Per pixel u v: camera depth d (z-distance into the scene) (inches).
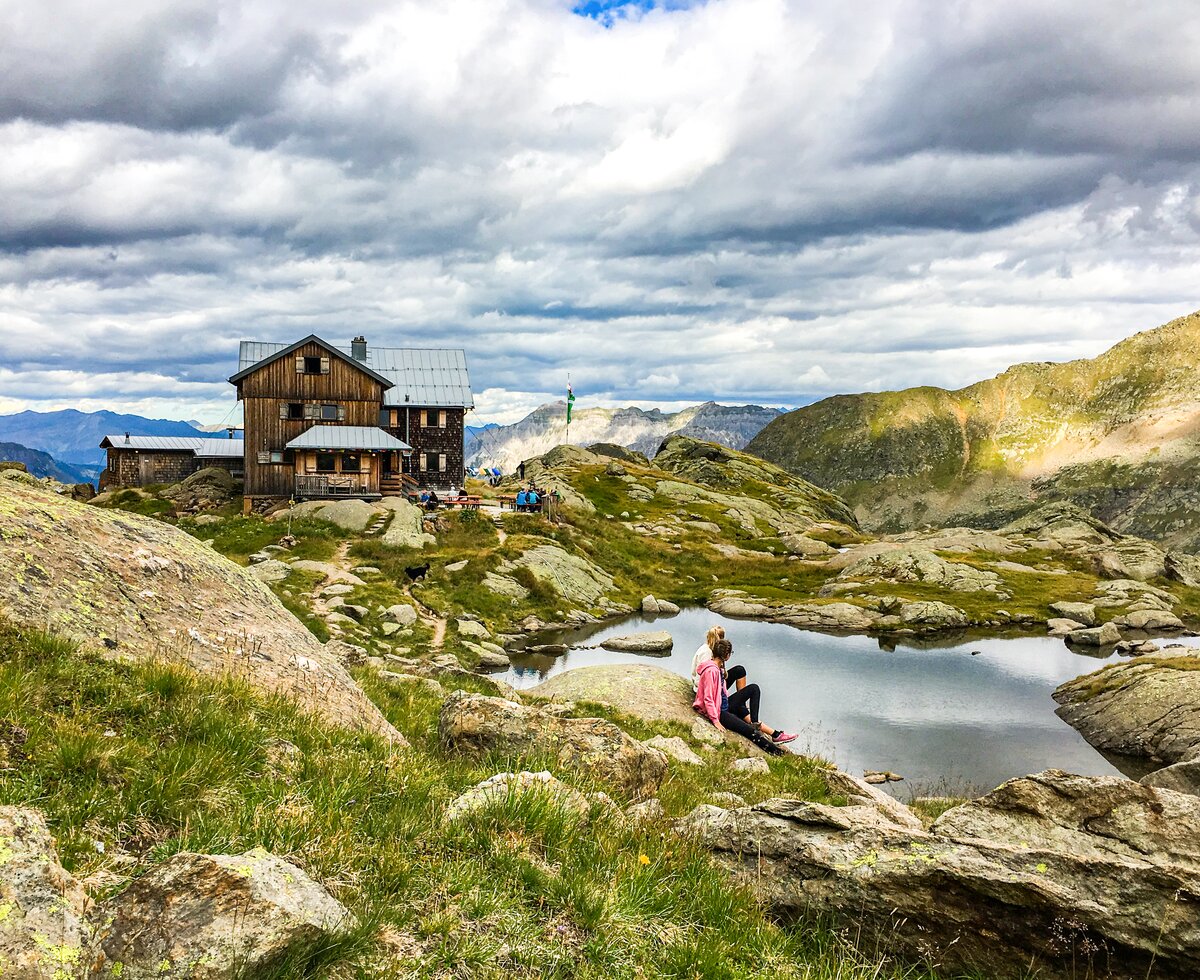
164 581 411.5
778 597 2549.2
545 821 296.2
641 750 416.8
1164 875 244.2
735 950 253.6
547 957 225.0
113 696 287.4
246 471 2802.7
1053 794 303.6
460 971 210.4
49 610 324.8
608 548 2903.5
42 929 160.7
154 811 240.7
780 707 1403.8
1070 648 2022.6
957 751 1194.6
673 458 6077.8
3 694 256.8
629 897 260.8
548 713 442.6
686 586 2763.3
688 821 350.6
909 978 257.8
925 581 2748.5
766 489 5364.2
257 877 191.2
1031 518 4025.6
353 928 200.8
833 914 284.5
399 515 2443.4
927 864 273.3
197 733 288.8
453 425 3280.0
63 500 422.9
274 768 294.4
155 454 3457.2
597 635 1964.8
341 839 253.4
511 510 2965.1
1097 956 245.8
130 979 164.1
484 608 1966.0
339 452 2817.4
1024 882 255.0
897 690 1552.7
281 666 404.8
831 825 312.5
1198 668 1336.1
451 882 248.2
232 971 169.9
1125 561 3070.9
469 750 419.2
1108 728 1263.5
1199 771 556.7
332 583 1811.0
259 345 3068.4
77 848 210.1
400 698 564.4
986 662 1830.7
